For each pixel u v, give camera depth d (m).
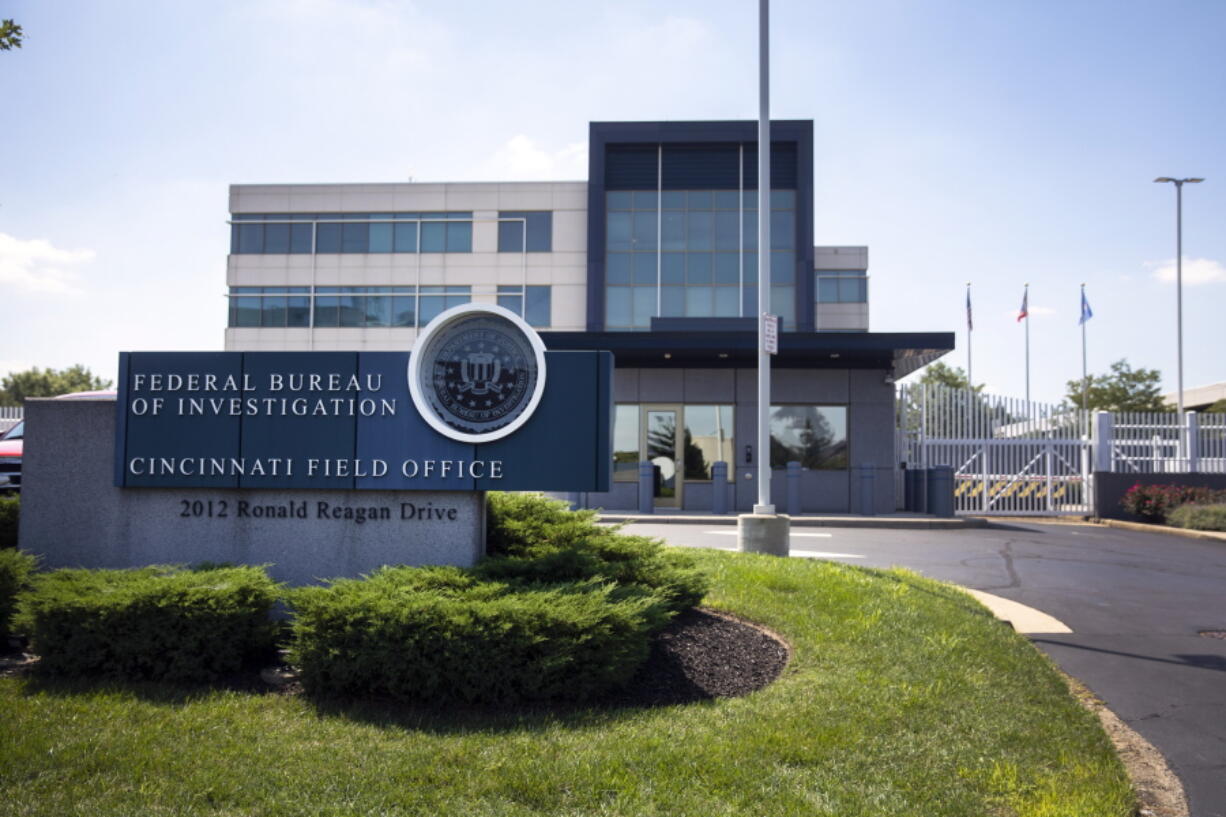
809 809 4.26
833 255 41.38
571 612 5.75
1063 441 24.52
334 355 7.87
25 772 4.41
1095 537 18.62
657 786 4.44
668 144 33.25
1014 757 5.14
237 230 37.59
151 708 5.45
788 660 6.75
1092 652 8.36
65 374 67.44
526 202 37.12
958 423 24.62
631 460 23.34
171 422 7.94
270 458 7.83
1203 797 5.08
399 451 7.74
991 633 8.01
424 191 37.34
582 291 36.69
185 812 4.06
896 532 18.61
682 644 6.88
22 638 6.89
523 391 7.70
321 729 5.17
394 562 7.76
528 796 4.30
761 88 12.48
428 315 36.97
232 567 7.31
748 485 23.00
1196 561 14.89
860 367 23.05
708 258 33.03
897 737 5.26
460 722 5.34
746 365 23.19
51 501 8.05
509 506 9.25
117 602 5.97
